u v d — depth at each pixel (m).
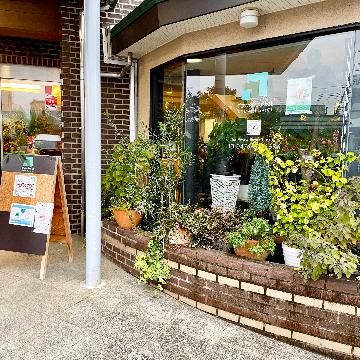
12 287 3.98
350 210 3.07
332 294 2.88
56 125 7.46
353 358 2.85
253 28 4.06
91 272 4.01
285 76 4.12
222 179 4.57
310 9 3.67
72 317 3.37
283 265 3.21
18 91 7.19
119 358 2.79
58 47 7.25
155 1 4.04
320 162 3.48
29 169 4.54
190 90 4.81
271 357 2.87
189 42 4.63
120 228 4.64
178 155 4.54
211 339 3.09
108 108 6.12
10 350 2.85
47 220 4.33
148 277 3.86
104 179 5.24
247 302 3.28
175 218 3.91
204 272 3.54
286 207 3.60
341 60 3.71
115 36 5.48
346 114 3.73
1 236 4.41
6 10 5.82
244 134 4.48
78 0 5.88
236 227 3.79
